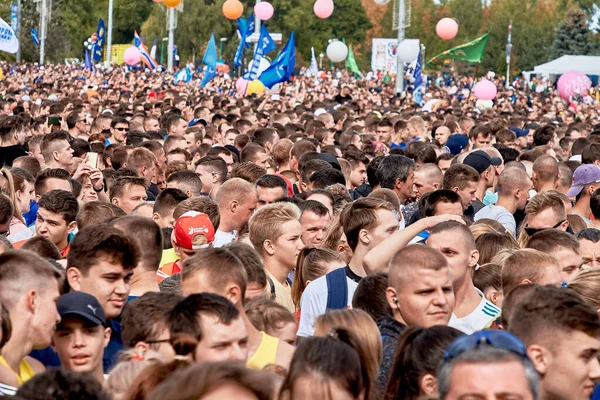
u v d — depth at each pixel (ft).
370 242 33.12
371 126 90.99
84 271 25.55
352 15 463.83
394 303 26.22
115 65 319.47
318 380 18.26
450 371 16.85
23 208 44.24
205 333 21.27
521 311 21.67
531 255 30.40
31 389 16.08
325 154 54.80
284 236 34.27
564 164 55.31
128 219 29.84
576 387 21.24
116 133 77.66
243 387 13.76
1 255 22.84
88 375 16.55
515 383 16.49
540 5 461.37
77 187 45.80
